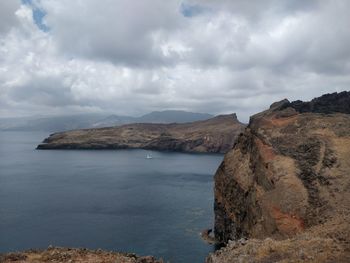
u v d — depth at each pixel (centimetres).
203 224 7162
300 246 2295
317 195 4466
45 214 7812
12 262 2303
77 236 6325
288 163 5128
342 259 1988
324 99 8056
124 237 6300
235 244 2731
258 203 5038
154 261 2575
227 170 6450
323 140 5397
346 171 4728
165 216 7756
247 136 6562
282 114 6556
